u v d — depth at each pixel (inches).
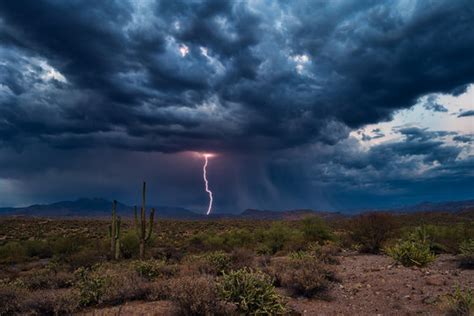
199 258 745.6
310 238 1208.2
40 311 402.6
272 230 1321.4
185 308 367.2
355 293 465.4
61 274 657.6
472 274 563.2
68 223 3144.7
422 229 1040.2
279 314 386.6
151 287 467.5
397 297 435.5
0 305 418.3
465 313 344.8
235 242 1366.9
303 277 471.5
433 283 494.6
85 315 388.5
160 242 1501.0
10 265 1209.4
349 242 1092.5
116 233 1111.0
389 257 821.2
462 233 1019.3
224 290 396.5
